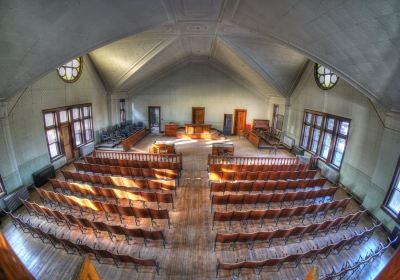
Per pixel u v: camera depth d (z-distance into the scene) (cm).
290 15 580
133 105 1764
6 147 718
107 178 773
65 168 1023
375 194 725
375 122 758
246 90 1734
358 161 831
